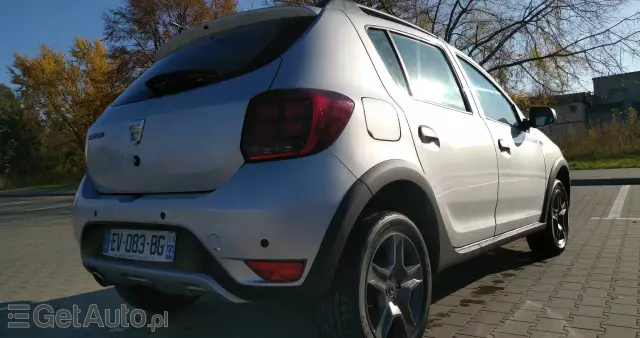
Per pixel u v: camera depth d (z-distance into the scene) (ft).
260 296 7.22
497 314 11.05
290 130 7.24
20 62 128.98
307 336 10.43
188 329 11.18
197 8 93.04
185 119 8.09
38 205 60.18
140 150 8.61
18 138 154.10
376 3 58.23
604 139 67.72
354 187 7.38
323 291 7.22
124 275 8.64
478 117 11.69
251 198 7.11
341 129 7.55
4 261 20.71
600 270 14.30
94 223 9.02
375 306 8.07
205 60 8.88
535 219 14.14
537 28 57.52
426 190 8.89
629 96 128.88
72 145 138.82
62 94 128.88
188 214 7.50
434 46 11.37
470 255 10.65
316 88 7.63
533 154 13.99
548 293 12.39
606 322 10.26
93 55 120.67
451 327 10.35
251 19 9.32
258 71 7.97
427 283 8.97
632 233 19.66
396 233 8.32
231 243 7.16
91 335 11.13
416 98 9.66
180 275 7.56
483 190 11.06
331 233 7.12
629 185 39.40
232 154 7.50
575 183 42.93
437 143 9.53
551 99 60.18
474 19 59.31
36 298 14.26
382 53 9.49
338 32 8.75
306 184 7.09
